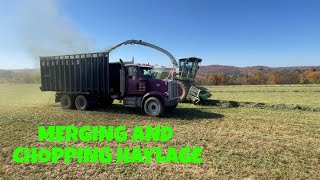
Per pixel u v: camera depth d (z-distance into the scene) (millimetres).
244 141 7484
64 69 13562
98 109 13633
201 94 15758
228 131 8664
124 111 12977
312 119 10836
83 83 13016
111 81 12812
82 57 12914
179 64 17641
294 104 14859
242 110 13383
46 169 5434
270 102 16703
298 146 7043
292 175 5176
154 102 11453
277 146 7031
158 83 11633
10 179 4945
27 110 13375
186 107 14562
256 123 9969
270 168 5523
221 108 14148
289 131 8711
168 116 11531
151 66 12930
